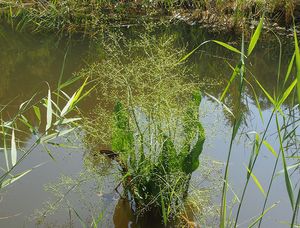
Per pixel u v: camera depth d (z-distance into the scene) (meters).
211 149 4.14
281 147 2.48
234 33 7.56
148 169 3.32
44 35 7.16
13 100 5.09
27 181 3.64
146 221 3.33
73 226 3.23
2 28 7.36
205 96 5.34
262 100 5.40
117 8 7.88
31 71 5.88
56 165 3.83
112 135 3.43
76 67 6.05
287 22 7.53
